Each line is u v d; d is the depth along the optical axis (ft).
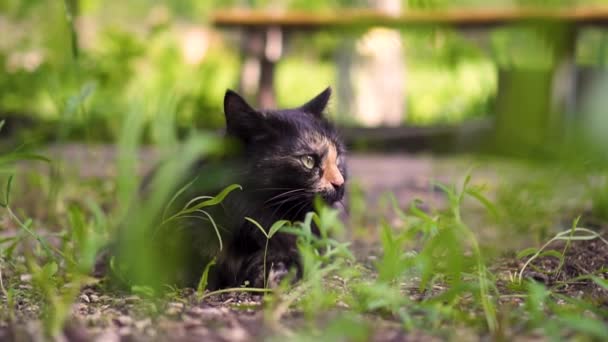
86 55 9.48
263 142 6.98
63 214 8.02
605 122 6.25
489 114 16.78
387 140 14.06
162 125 6.12
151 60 12.45
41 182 8.30
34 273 6.63
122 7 16.12
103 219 7.23
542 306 6.37
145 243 6.08
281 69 22.74
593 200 7.84
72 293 6.26
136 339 6.14
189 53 17.35
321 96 7.28
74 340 6.12
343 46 16.97
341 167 7.20
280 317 6.28
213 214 6.89
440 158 12.32
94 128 9.47
